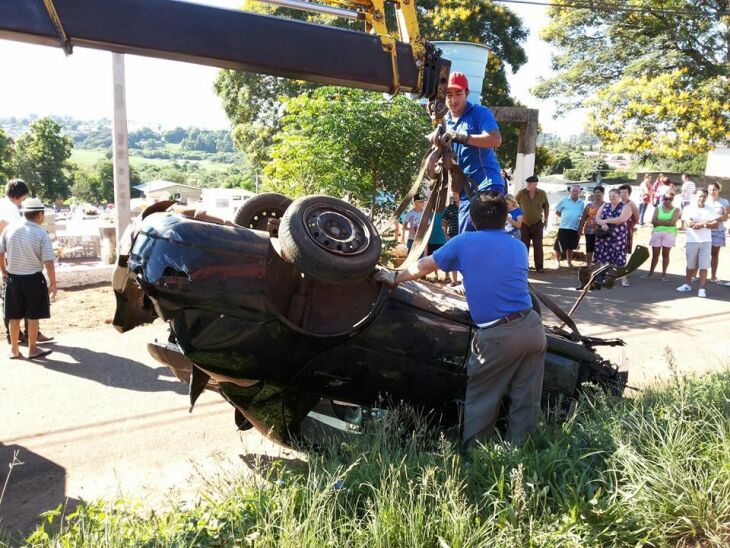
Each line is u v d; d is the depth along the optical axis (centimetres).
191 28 412
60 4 382
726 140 3061
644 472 398
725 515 377
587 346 548
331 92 1066
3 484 467
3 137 8344
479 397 452
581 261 1562
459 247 443
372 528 337
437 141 504
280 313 402
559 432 457
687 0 3156
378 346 446
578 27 3425
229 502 371
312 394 450
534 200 1372
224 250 389
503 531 340
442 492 372
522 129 1566
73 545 331
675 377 536
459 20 2488
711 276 1330
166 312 395
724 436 432
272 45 437
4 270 724
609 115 3180
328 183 1016
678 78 3047
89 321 920
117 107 1192
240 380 424
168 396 643
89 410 602
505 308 438
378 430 435
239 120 2523
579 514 367
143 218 436
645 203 2317
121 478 479
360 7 479
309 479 381
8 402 617
